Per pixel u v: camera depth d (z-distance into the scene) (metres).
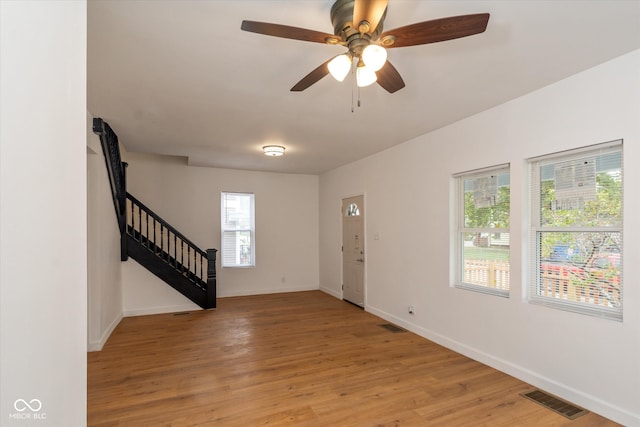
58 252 0.97
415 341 3.89
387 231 4.77
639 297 2.16
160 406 2.48
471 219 3.55
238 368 3.16
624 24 1.88
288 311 5.31
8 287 0.70
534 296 2.89
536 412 2.39
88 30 1.89
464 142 3.49
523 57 2.25
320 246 7.15
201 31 1.92
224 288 6.42
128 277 5.06
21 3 0.76
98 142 3.64
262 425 2.25
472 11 1.77
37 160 0.84
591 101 2.41
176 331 4.30
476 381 2.87
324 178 6.95
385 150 4.83
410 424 2.26
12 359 0.71
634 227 2.20
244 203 6.70
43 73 0.87
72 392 1.07
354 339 3.97
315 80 2.00
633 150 2.20
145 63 2.29
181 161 6.16
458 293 3.55
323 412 2.40
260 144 4.54
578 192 2.59
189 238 6.17
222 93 2.81
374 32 1.67
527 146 2.86
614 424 2.22
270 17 1.81
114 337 4.07
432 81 2.62
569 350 2.54
